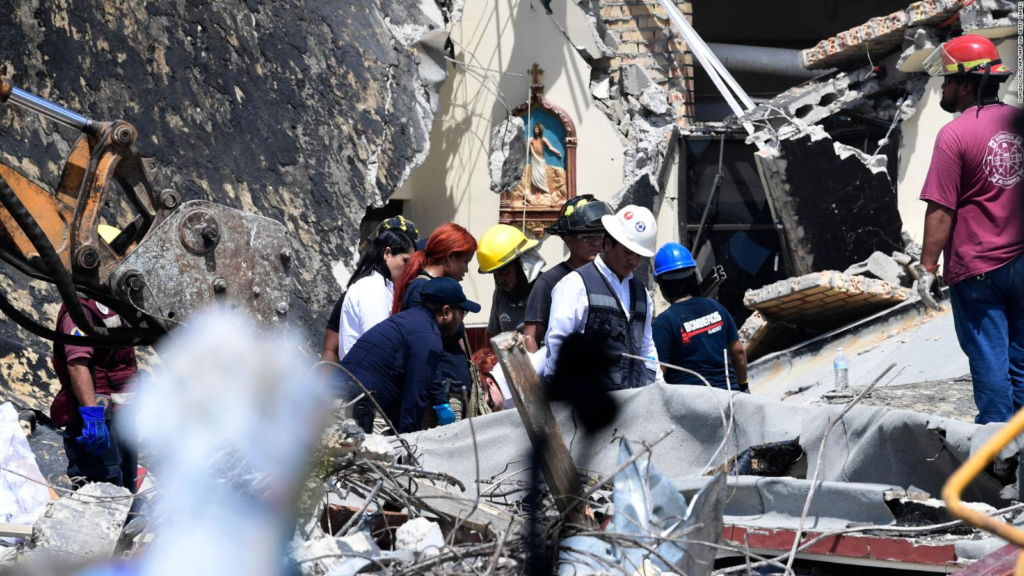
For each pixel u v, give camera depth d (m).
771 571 12.51
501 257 25.52
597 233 21.55
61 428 20.17
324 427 11.40
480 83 44.69
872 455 13.62
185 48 32.41
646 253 17.66
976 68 17.33
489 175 44.44
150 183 14.59
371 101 37.53
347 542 10.65
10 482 16.27
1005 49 37.34
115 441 17.89
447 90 44.81
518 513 12.50
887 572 12.43
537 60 44.81
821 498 13.23
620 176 44.62
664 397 15.12
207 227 14.63
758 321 39.41
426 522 10.93
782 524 13.22
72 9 29.42
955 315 17.39
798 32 64.31
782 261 44.22
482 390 20.30
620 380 17.64
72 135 27.06
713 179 44.84
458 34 44.78
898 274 39.97
